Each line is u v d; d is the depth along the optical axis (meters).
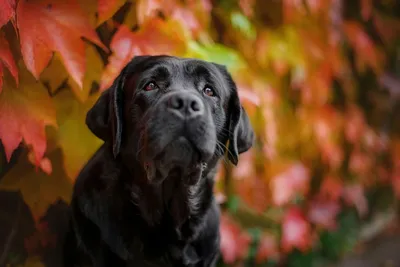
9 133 2.07
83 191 2.19
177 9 2.49
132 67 2.15
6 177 2.44
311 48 3.29
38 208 2.46
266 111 2.92
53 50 2.04
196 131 1.91
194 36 2.61
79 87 2.20
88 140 2.42
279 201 3.21
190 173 2.05
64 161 2.36
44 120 2.15
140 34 2.34
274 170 3.25
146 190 2.13
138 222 2.13
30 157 2.22
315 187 3.83
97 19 2.32
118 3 2.20
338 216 4.34
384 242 4.60
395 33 4.13
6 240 2.63
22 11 2.03
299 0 3.11
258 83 2.94
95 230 2.13
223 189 3.00
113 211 2.12
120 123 2.10
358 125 3.75
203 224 2.25
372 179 4.28
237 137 2.27
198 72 2.12
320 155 3.68
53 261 2.61
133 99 2.07
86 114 2.29
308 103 3.45
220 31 3.00
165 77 2.07
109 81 2.24
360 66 3.78
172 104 1.90
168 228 2.17
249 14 2.91
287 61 3.14
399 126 4.51
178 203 2.17
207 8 2.69
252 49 3.08
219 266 3.43
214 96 2.16
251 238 3.34
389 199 4.68
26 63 1.97
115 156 2.05
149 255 2.14
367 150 3.97
